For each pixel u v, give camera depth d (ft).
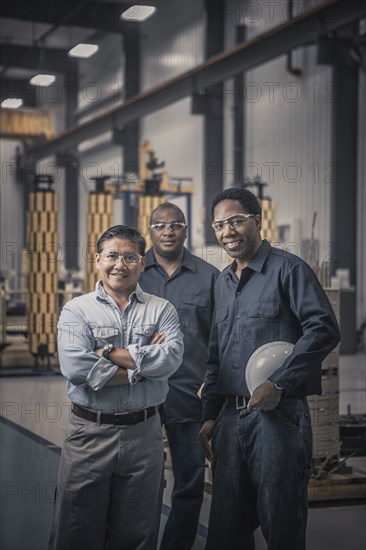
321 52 40.40
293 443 8.80
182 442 11.27
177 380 11.32
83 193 71.97
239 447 9.21
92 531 8.92
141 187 43.73
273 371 8.93
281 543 8.74
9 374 32.53
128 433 8.86
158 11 57.41
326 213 43.47
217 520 9.33
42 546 12.29
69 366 8.71
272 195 47.96
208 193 48.11
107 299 9.13
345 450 17.61
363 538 12.50
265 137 48.62
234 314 9.37
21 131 61.16
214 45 49.39
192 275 11.63
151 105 47.78
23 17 55.83
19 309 42.09
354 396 27.20
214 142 48.55
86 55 47.91
